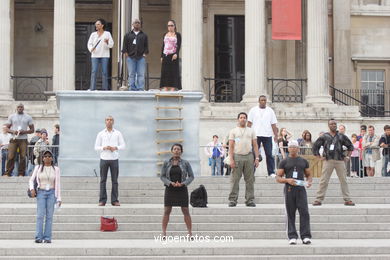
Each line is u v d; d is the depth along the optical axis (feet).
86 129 132.77
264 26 196.75
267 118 132.57
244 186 131.13
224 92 218.79
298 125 192.03
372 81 228.02
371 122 195.62
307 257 96.22
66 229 109.91
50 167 103.81
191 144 133.39
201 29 195.93
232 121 191.21
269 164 133.39
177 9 216.33
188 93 133.18
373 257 96.48
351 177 142.00
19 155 142.72
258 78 194.49
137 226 110.63
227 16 222.07
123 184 128.98
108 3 225.56
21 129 142.31
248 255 97.04
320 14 197.57
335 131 124.16
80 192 127.54
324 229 112.16
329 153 123.13
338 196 131.34
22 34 224.53
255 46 195.00
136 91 133.08
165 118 132.87
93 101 132.98
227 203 127.13
